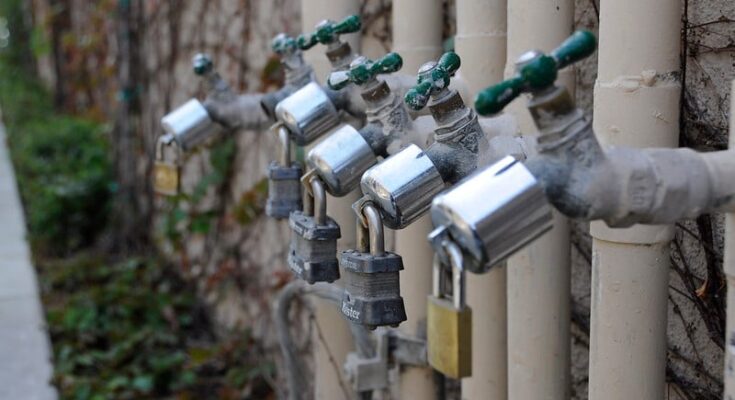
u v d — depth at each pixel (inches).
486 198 34.1
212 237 140.6
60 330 136.3
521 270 59.7
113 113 200.8
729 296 36.4
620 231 50.0
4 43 430.0
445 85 43.1
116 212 184.1
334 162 48.7
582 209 35.0
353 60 51.8
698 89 57.1
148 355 130.1
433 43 72.1
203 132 69.7
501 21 63.0
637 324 51.1
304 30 77.2
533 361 60.4
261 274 122.3
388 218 43.9
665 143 49.3
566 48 34.0
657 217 35.5
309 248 49.5
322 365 83.7
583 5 65.5
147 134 170.7
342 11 74.7
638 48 48.2
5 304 145.3
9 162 252.4
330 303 80.4
